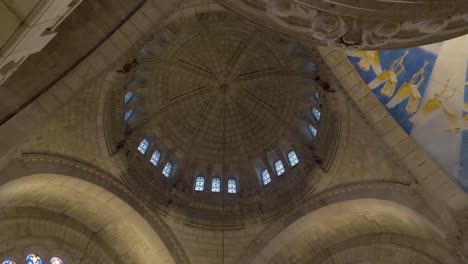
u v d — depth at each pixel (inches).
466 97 661.3
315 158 914.7
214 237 942.4
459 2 449.1
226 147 1139.9
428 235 826.8
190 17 884.0
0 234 831.7
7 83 573.9
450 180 705.6
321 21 504.7
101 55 632.4
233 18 993.5
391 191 800.3
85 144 837.8
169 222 928.9
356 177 851.4
